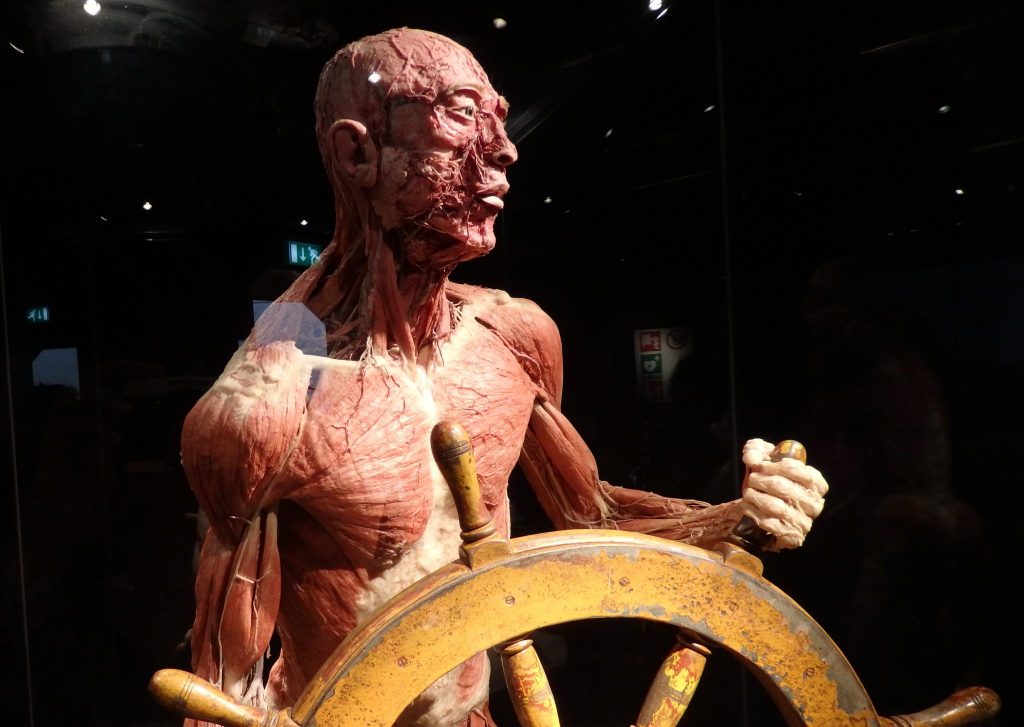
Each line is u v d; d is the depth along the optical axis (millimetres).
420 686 615
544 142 1084
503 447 858
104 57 977
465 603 622
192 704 576
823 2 1069
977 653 1080
